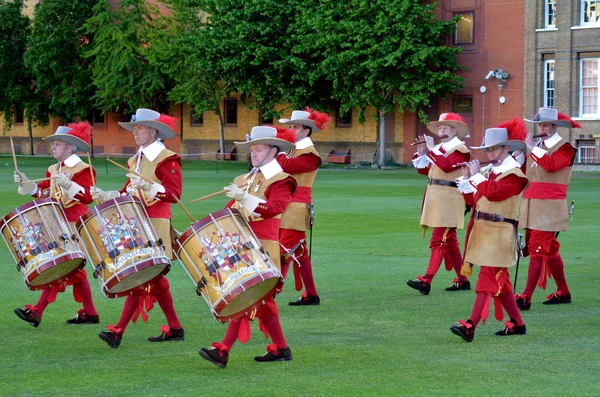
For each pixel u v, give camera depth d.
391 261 16.52
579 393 8.01
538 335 10.61
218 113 61.25
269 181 9.31
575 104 50.53
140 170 10.43
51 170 11.80
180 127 66.81
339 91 52.66
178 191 10.27
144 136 10.59
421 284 13.47
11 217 10.38
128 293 9.81
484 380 8.48
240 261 8.62
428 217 13.86
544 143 12.62
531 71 51.78
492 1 52.69
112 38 60.97
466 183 10.73
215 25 54.69
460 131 14.09
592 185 36.88
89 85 65.06
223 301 8.52
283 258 10.62
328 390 8.13
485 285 10.33
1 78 69.81
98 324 11.37
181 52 58.06
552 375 8.66
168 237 10.46
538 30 51.50
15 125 77.56
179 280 14.58
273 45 53.47
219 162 60.50
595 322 11.41
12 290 13.62
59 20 66.81
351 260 16.59
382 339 10.39
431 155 13.80
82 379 8.58
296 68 52.12
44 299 11.06
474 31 53.38
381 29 49.84
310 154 12.56
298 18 52.06
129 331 10.94
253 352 9.83
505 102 52.69
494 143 10.48
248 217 9.41
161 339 10.39
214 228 8.70
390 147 56.59
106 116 70.88
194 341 10.38
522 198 12.80
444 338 10.44
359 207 26.58
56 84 68.12
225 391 8.11
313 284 12.66
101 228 9.55
